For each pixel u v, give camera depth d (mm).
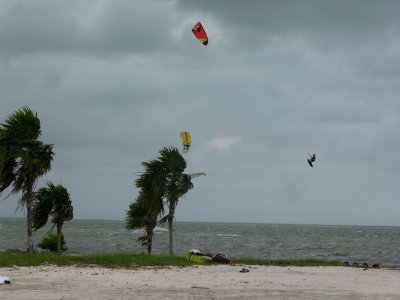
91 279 15805
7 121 24531
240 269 21000
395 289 15414
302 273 20312
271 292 13898
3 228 133625
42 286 13875
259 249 56938
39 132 25359
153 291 13484
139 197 27953
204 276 17734
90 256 22062
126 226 28812
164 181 27188
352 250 58125
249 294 13352
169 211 27422
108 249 49656
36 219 27281
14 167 24828
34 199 26984
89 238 78062
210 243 69312
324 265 26219
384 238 108938
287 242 79000
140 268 19812
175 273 18453
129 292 13141
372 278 18938
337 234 139250
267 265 24375
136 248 52281
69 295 12312
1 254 22578
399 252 54781
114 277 16547
